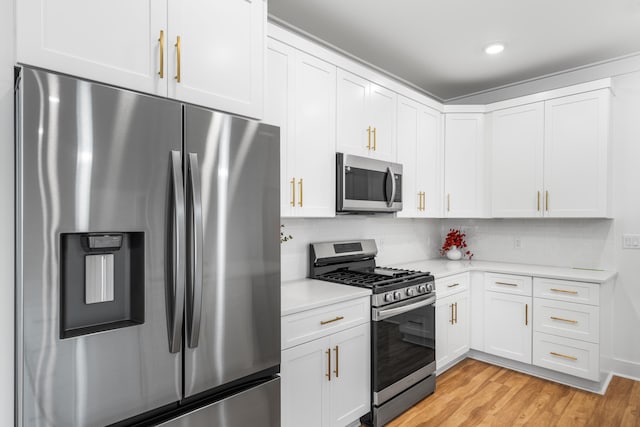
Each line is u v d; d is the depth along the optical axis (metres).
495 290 3.26
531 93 3.60
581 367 2.80
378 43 2.87
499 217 3.46
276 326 1.59
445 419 2.42
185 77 1.41
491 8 2.38
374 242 3.17
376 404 2.31
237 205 1.45
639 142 3.00
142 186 1.19
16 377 1.04
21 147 0.98
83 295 1.14
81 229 1.07
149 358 1.20
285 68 2.16
